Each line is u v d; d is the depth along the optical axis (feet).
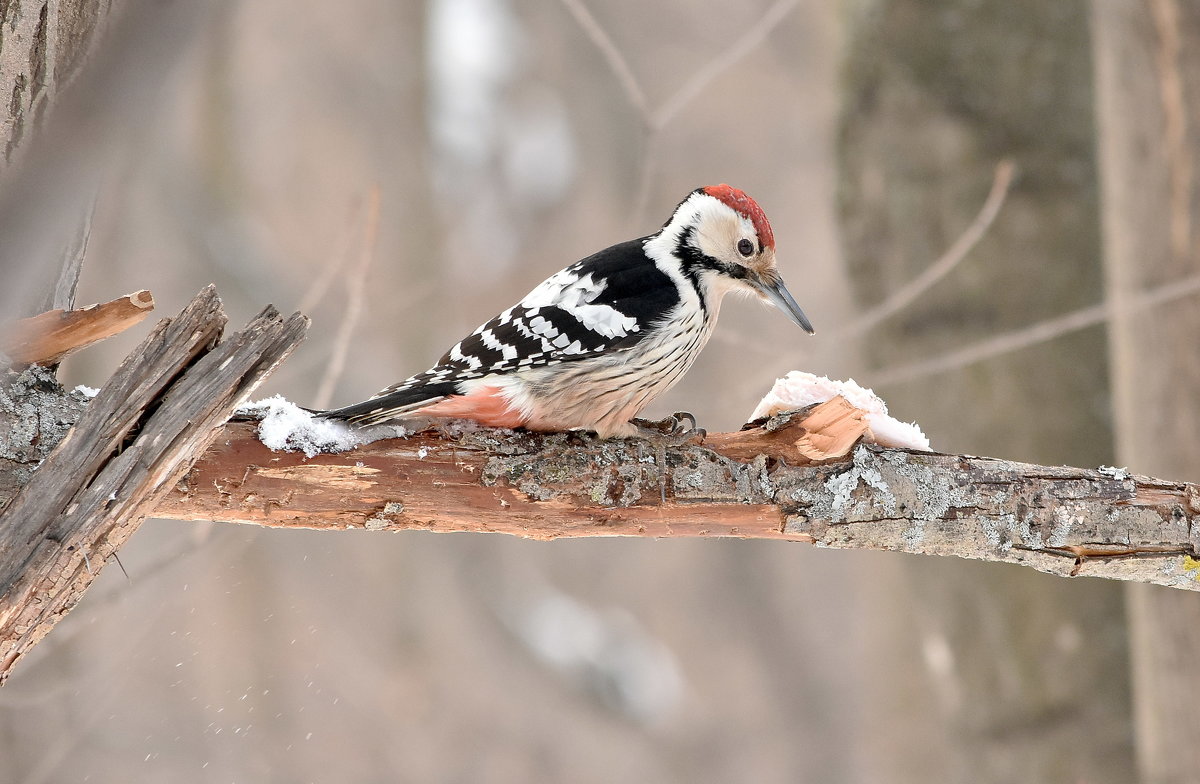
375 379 68.18
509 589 81.71
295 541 67.87
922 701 40.37
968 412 37.88
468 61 82.48
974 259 37.83
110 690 38.55
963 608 38.81
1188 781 29.53
